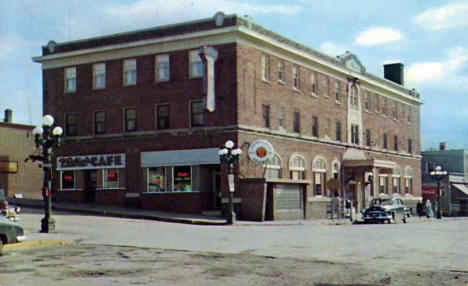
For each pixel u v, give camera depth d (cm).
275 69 4544
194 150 4175
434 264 1681
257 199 3947
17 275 1422
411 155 7031
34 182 5650
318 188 5056
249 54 4219
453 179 8244
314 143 5019
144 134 4381
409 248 2142
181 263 1664
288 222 3869
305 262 1708
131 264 1634
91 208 4175
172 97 4294
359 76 5828
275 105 4516
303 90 4912
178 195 4231
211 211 4153
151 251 1972
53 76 4828
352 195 5591
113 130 4525
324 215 5019
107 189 4512
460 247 2192
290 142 4678
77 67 4728
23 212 3738
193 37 4191
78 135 4688
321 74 5219
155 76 4375
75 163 4653
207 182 4241
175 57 4303
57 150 4762
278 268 1577
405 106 7000
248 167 4131
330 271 1527
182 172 4234
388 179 6384
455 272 1528
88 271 1495
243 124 4106
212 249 2045
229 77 4088
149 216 3784
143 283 1319
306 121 4934
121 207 4428
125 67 4509
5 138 5384
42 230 2620
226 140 4069
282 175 4562
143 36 4409
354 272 1512
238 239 2448
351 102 5722
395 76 7088
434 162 8725
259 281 1361
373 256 1872
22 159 5534
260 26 4331
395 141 6688
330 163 5250
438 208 5831
